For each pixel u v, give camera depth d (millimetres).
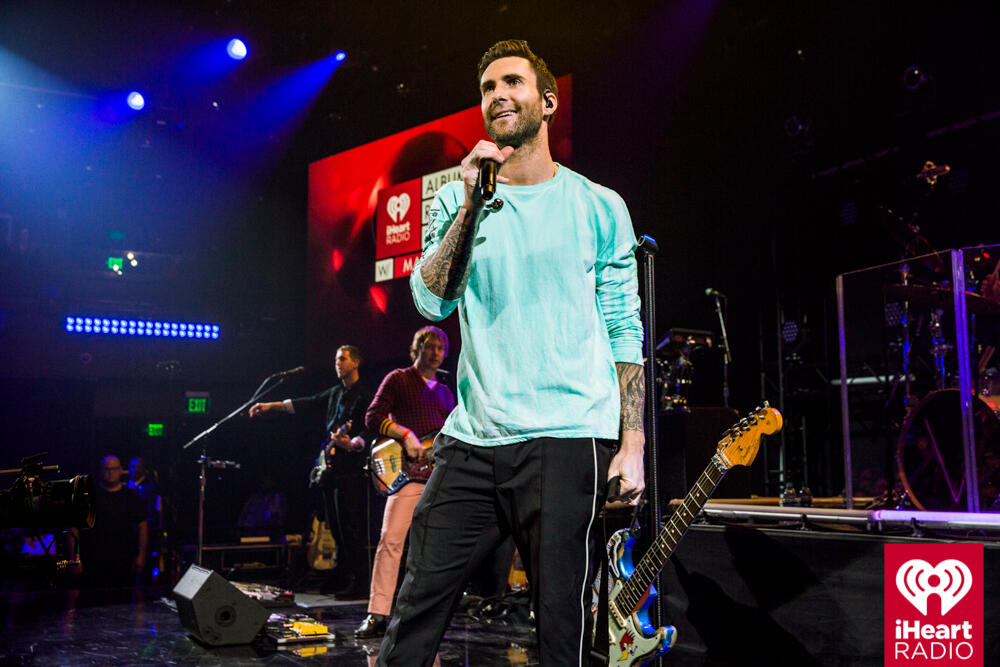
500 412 1625
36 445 10586
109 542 7699
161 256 10750
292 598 5707
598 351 1698
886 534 3232
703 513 3918
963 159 7023
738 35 7590
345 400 6270
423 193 8258
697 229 7547
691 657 3803
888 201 7473
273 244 11023
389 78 9234
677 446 4664
